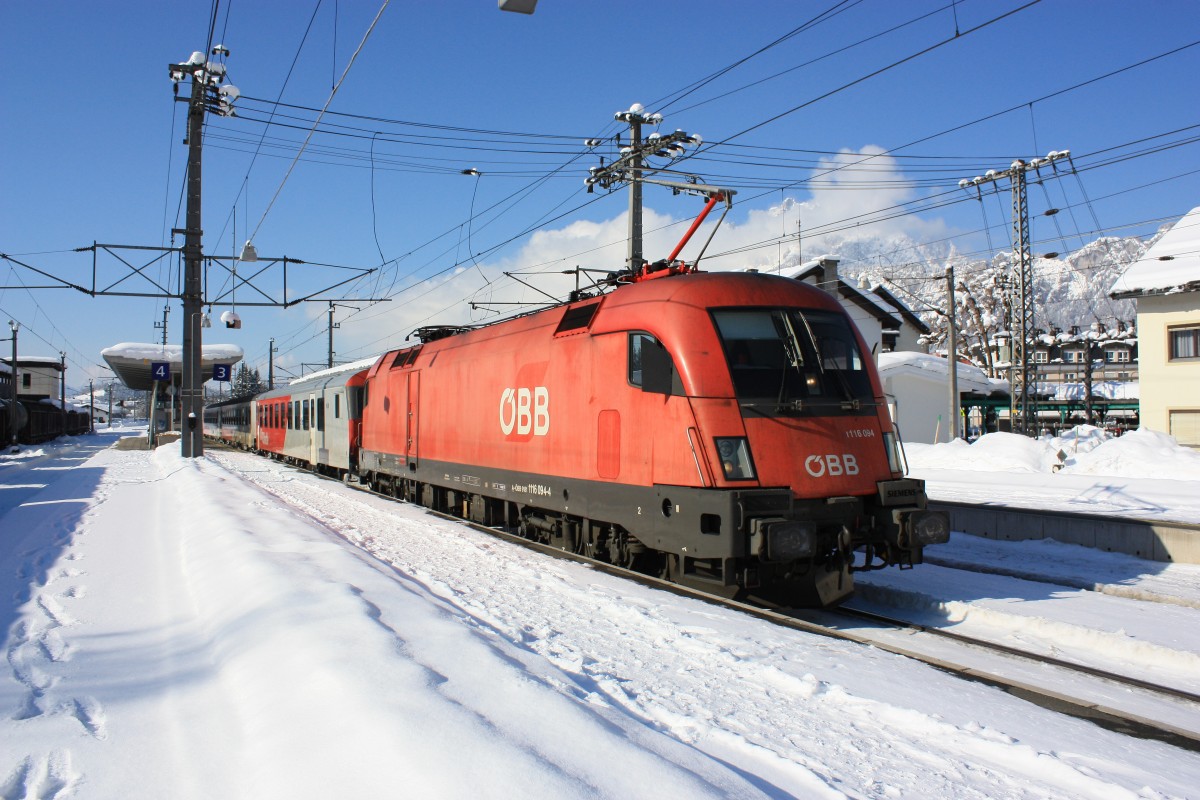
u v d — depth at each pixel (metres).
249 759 3.98
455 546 11.59
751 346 8.30
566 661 5.72
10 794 3.87
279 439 34.19
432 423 15.63
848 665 6.07
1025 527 12.51
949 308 29.34
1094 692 6.12
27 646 6.47
